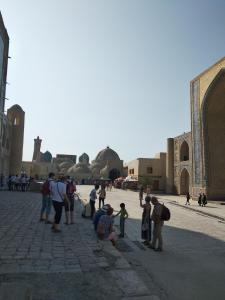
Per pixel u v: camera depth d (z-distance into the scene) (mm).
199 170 30609
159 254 8203
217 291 5500
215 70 28750
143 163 47312
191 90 32750
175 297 5145
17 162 41594
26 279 5277
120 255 7020
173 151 41969
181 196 36469
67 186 11062
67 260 6430
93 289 5031
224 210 21109
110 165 72938
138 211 17891
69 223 11273
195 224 14203
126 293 4945
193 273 6586
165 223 13992
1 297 4492
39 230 9516
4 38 29031
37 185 27969
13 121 42219
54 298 4625
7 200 18844
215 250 8930
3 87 29156
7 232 9016
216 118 30703
